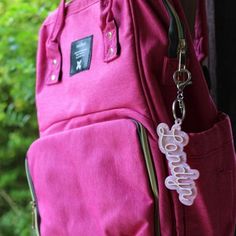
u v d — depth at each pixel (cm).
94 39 91
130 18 82
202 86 82
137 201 79
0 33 209
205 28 99
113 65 84
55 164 94
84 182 87
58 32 101
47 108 101
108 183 83
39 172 99
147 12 82
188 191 76
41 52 106
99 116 87
